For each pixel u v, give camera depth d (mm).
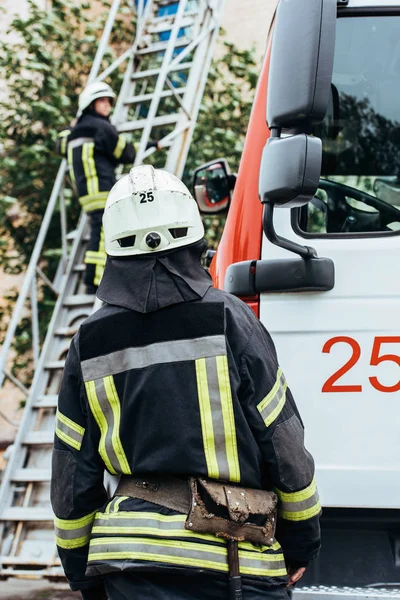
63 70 7434
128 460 1991
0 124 7266
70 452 2070
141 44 6660
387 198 2658
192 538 1900
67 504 2061
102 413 2039
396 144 2695
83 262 6062
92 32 7500
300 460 2004
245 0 9055
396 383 2506
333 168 2693
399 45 2721
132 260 2053
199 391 1954
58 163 7164
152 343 1994
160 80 5910
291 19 2252
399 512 2541
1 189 7312
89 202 5574
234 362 1981
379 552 2516
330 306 2537
